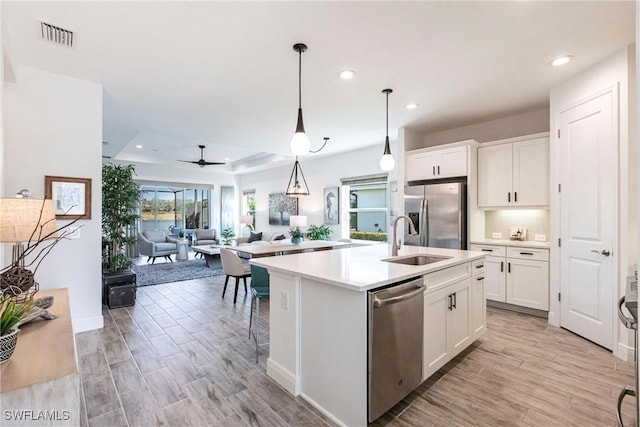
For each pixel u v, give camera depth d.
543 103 3.79
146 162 8.71
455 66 2.84
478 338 2.88
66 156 3.02
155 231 8.62
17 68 2.76
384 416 1.88
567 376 2.31
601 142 2.77
